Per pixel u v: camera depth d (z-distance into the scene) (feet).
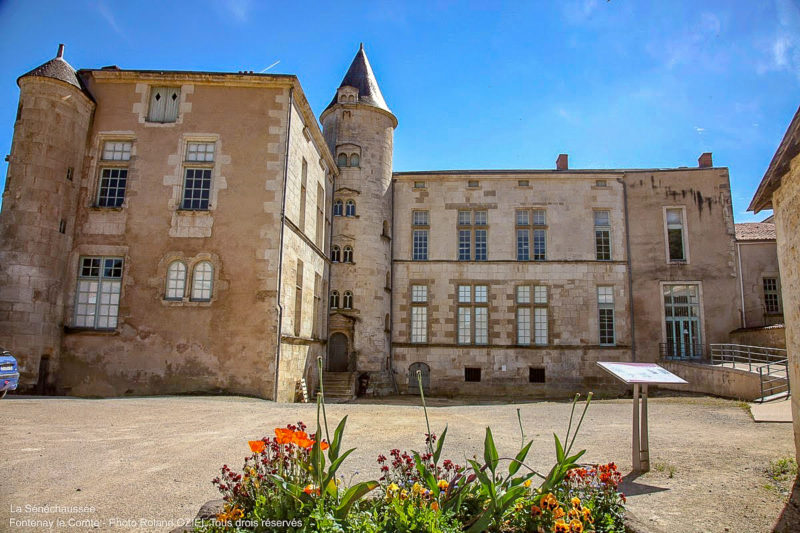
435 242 99.04
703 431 40.45
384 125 98.43
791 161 26.12
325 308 87.40
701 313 94.02
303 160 73.15
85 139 64.49
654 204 98.12
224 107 65.36
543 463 29.86
